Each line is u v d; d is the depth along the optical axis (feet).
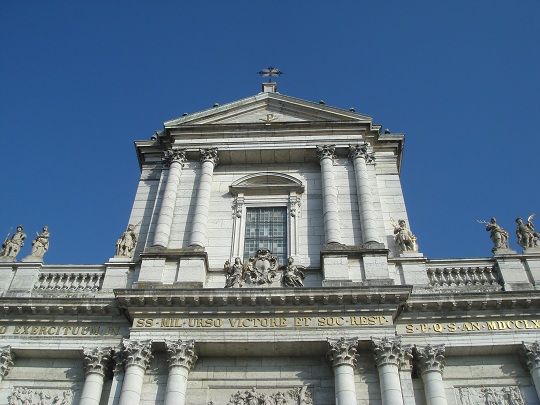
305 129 84.33
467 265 68.54
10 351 62.54
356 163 79.77
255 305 61.82
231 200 79.05
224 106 88.43
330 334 60.03
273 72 98.17
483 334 61.52
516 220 72.23
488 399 59.26
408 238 71.26
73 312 64.28
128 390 57.57
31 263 70.28
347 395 56.29
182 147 83.46
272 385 59.98
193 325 61.46
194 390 59.82
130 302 62.39
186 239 73.72
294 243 73.36
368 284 64.28
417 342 61.26
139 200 80.94
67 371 62.90
